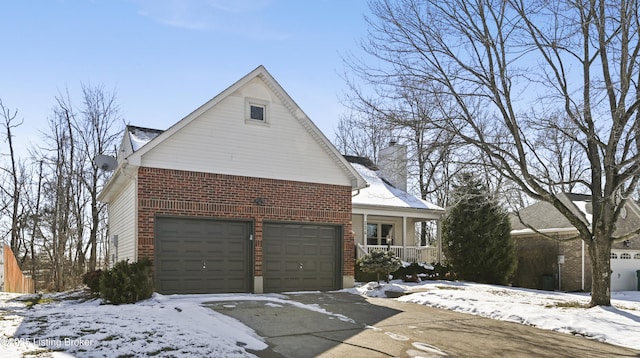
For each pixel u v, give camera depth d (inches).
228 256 606.9
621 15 472.1
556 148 675.4
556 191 719.7
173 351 286.2
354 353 319.3
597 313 471.2
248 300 525.7
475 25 525.7
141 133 696.4
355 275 813.2
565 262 898.7
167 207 568.7
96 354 267.7
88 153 1214.9
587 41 521.0
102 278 511.2
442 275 867.4
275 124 657.0
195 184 589.3
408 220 987.9
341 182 706.2
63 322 343.6
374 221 952.3
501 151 530.3
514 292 676.7
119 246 681.0
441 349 336.8
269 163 645.9
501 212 840.9
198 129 599.5
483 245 854.5
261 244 625.9
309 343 343.6
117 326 335.3
